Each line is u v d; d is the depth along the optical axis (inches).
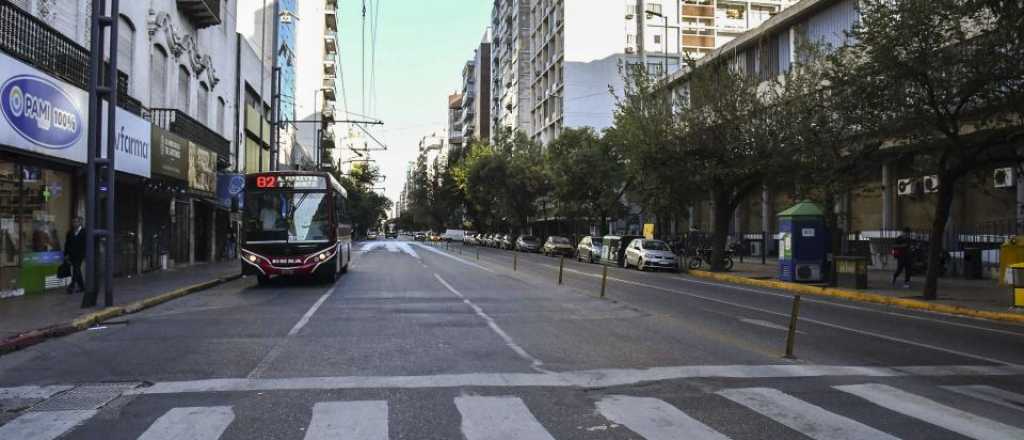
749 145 1057.5
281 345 382.9
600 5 2746.1
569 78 2721.5
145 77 876.6
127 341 398.6
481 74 4734.3
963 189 1032.8
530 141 2534.5
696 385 287.6
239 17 2213.3
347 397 263.7
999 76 584.7
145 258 940.0
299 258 769.6
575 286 805.2
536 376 303.3
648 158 1148.5
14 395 268.8
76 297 595.2
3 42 532.7
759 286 930.1
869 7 684.1
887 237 1139.9
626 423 229.5
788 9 1331.2
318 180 788.0
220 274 911.7
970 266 920.3
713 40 2891.2
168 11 972.6
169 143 866.1
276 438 211.6
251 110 1590.8
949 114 644.1
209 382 289.7
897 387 288.5
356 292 708.7
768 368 324.8
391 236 5954.7
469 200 3282.5
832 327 487.2
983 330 495.5
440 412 241.9
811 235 903.1
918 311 633.6
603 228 1779.0
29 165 618.5
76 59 661.9
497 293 700.0
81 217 703.7
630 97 1222.3
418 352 361.1
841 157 783.7
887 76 642.8
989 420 237.1
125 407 249.8
